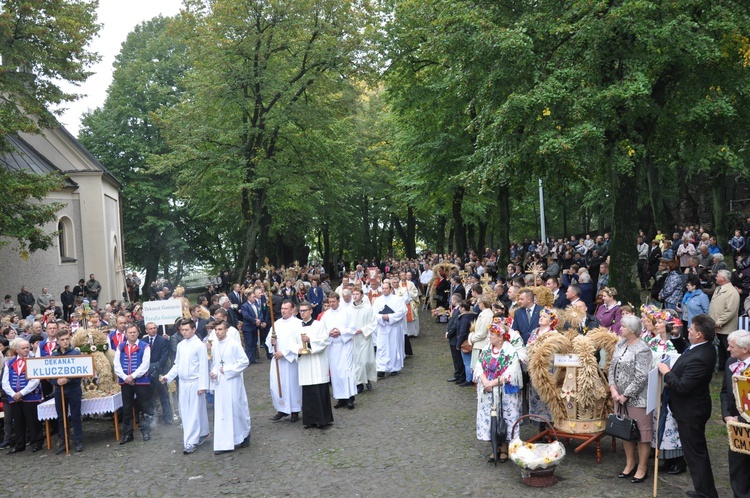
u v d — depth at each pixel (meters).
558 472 7.42
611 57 13.86
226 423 9.16
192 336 9.41
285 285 22.67
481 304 11.42
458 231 28.38
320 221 40.28
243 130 26.39
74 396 9.87
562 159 13.13
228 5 25.14
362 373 12.54
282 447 9.23
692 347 6.35
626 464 7.36
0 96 19.88
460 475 7.54
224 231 42.62
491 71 14.93
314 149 29.77
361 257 54.38
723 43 14.09
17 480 8.62
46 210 19.66
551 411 7.89
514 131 15.34
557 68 14.16
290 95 26.62
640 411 6.84
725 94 14.81
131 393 10.20
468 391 11.77
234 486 7.76
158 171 28.16
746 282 12.73
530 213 49.12
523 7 15.82
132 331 10.28
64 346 10.02
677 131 16.56
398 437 9.24
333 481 7.66
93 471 8.77
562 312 8.98
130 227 40.62
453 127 24.89
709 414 6.30
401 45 23.86
